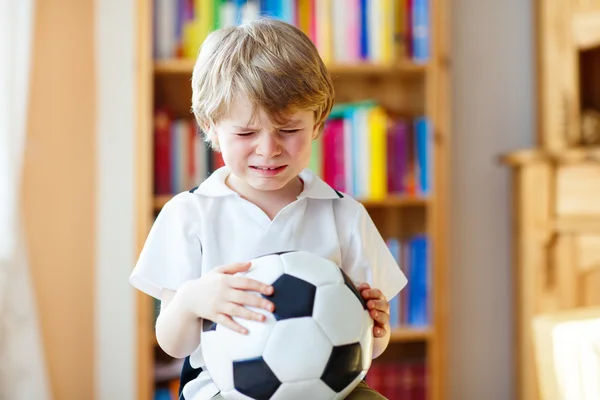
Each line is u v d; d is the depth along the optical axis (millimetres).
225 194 1121
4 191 1919
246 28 1055
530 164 2072
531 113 2365
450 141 2352
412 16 2107
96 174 2240
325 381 876
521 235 2148
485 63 2363
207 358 940
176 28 2008
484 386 2359
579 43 2123
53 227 2219
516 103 2369
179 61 1968
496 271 2367
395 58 2082
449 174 2354
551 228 2043
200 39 2010
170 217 1131
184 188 2010
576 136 2135
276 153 984
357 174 2080
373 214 2320
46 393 2041
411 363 2178
